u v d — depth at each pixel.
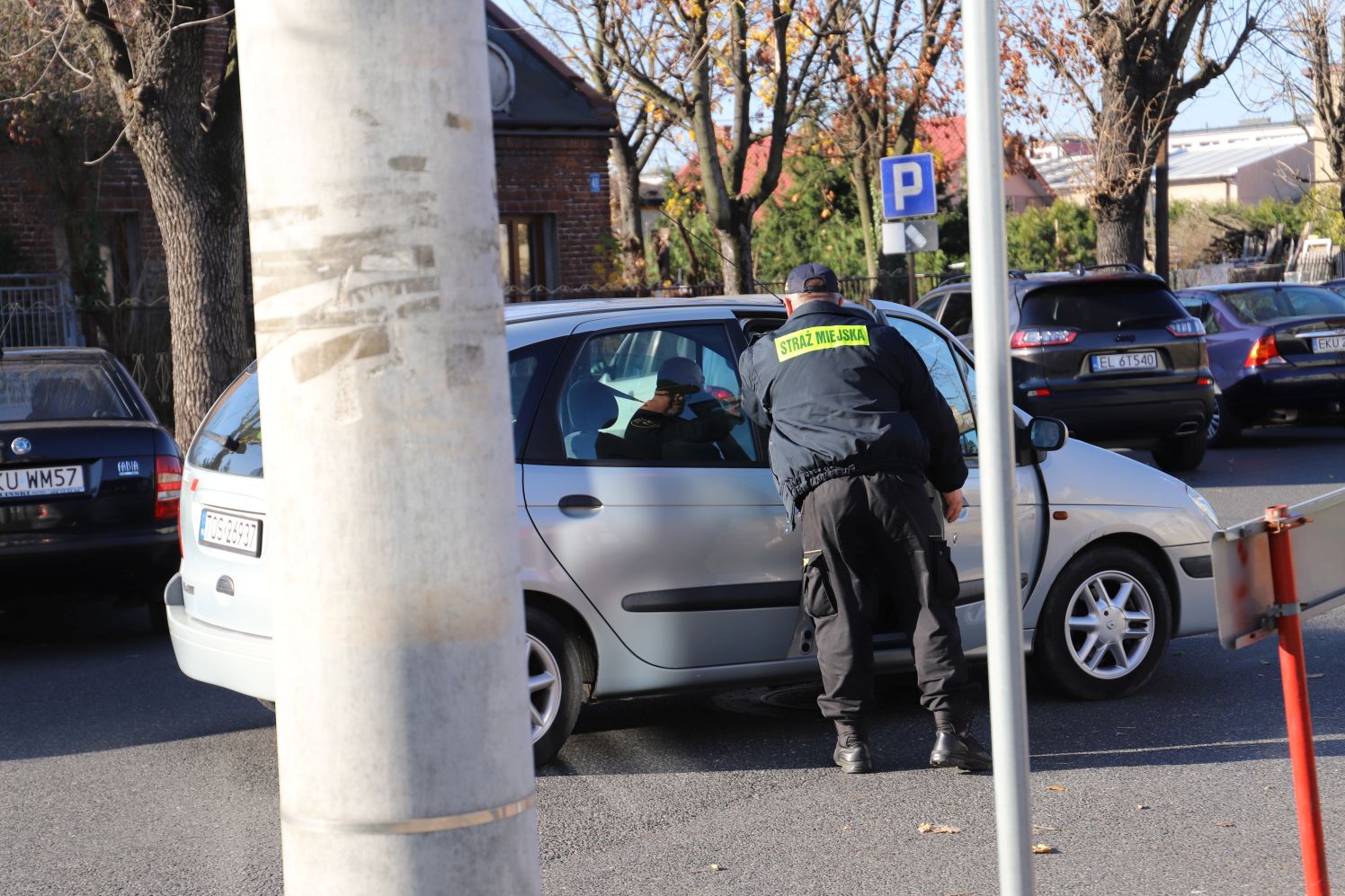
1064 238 43.50
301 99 2.18
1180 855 4.78
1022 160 25.20
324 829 2.22
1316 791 3.38
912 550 5.68
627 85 21.91
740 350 6.30
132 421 8.74
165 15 12.96
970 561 6.48
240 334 13.70
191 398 13.45
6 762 6.28
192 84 13.25
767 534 6.08
